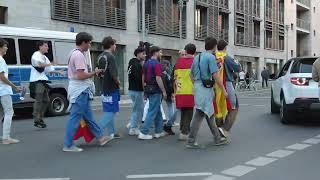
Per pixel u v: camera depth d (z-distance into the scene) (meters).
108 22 31.03
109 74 9.52
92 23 29.58
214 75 8.94
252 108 18.73
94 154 8.52
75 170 7.20
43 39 15.59
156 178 6.68
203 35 41.62
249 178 6.70
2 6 23.84
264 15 54.75
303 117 14.73
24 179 6.61
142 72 10.72
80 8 28.61
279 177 6.77
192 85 9.95
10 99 9.67
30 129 12.05
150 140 10.16
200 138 10.48
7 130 9.68
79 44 8.84
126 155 8.43
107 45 9.61
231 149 9.07
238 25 48.50
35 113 12.14
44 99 12.27
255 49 52.44
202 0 41.53
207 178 6.68
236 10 47.94
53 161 7.88
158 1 35.69
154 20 35.28
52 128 12.25
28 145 9.49
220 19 45.62
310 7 69.31
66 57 16.31
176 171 7.12
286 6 61.03
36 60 11.94
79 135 9.15
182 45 38.56
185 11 39.16
